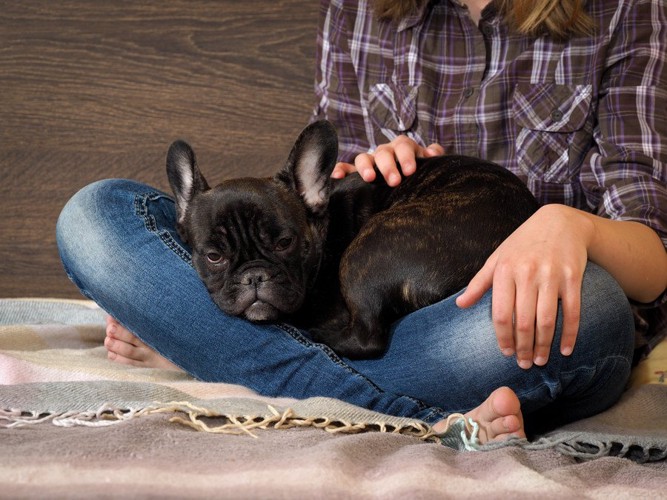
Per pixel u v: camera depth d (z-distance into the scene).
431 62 1.84
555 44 1.77
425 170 1.64
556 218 1.41
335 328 1.54
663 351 1.65
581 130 1.75
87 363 1.59
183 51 2.14
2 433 1.25
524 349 1.36
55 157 2.17
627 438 1.35
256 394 1.44
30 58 2.15
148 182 2.17
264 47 2.14
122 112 2.16
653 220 1.59
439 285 1.46
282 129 2.15
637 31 1.74
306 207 1.60
